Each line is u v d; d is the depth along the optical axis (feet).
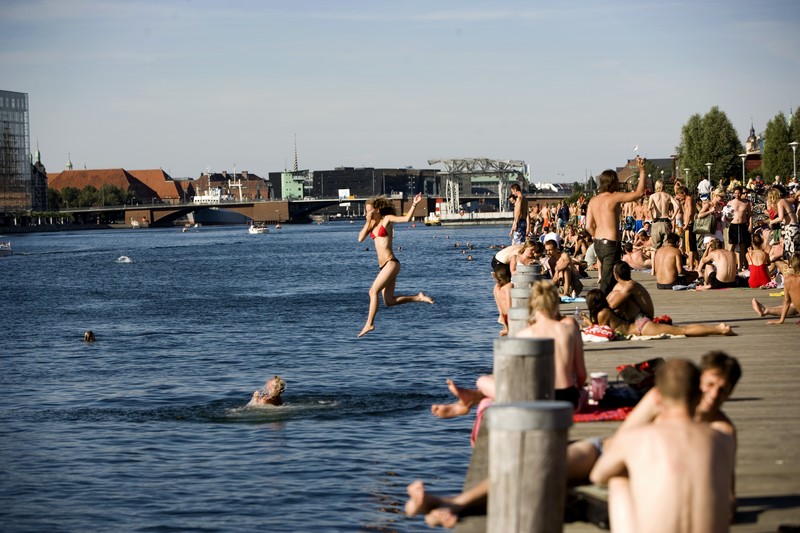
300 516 46.70
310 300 167.12
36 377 90.17
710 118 430.61
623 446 21.06
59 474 55.16
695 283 91.61
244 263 305.32
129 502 49.78
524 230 95.04
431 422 65.10
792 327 61.46
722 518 20.43
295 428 64.69
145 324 135.95
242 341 112.47
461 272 226.38
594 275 118.73
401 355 96.02
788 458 30.73
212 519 46.73
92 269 292.40
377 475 52.95
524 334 35.63
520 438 20.83
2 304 177.06
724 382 24.85
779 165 385.50
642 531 20.43
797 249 86.43
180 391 80.38
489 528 21.34
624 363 49.11
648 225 128.88
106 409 73.61
